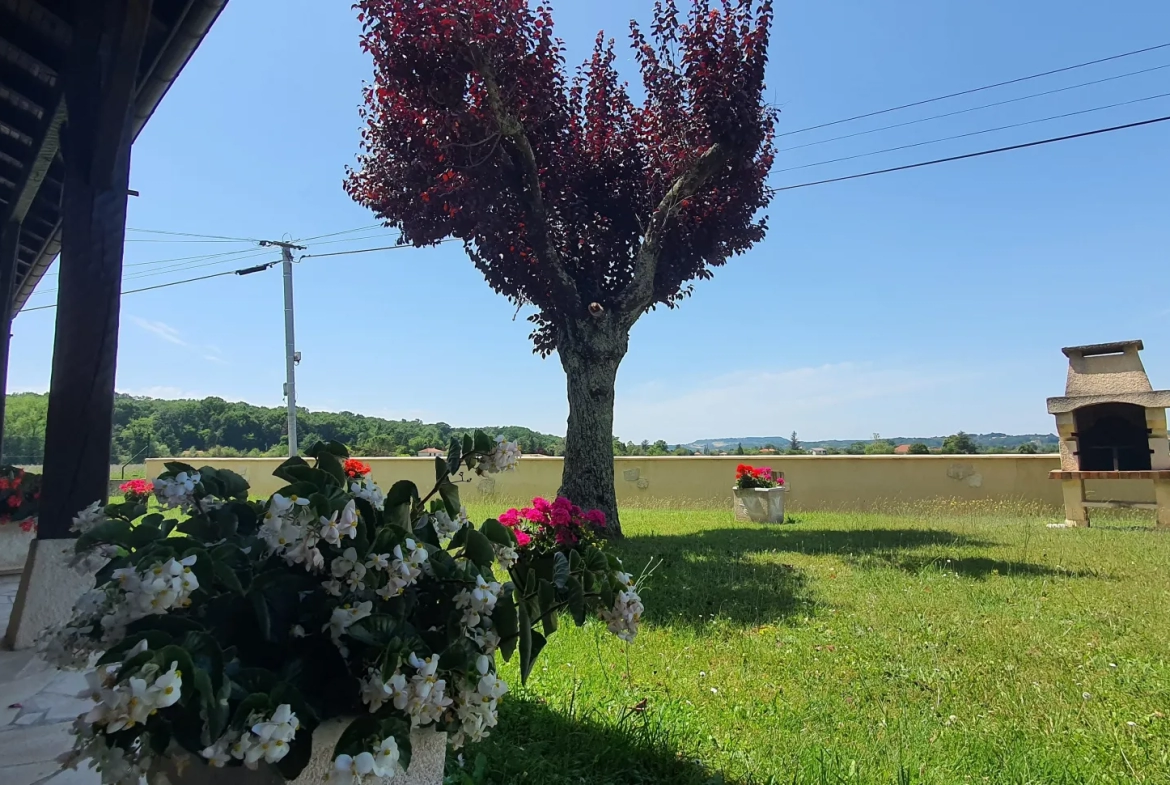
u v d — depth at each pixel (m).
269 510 1.57
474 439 2.15
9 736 2.93
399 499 1.98
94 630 1.57
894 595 5.25
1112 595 5.10
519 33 8.59
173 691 1.18
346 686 1.56
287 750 1.35
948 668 3.72
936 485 13.19
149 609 1.36
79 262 4.09
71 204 4.09
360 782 1.38
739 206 10.20
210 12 3.94
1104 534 8.20
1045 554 6.87
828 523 10.27
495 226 9.51
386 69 8.48
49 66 4.98
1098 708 3.20
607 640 4.30
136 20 3.90
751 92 9.24
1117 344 9.73
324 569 1.66
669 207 9.48
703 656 4.02
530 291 10.26
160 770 1.58
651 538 8.79
